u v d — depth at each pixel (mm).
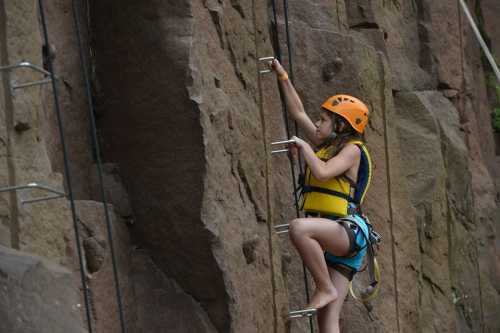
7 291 9430
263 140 15297
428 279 23328
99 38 14008
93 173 13734
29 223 11109
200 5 13969
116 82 13883
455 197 25562
